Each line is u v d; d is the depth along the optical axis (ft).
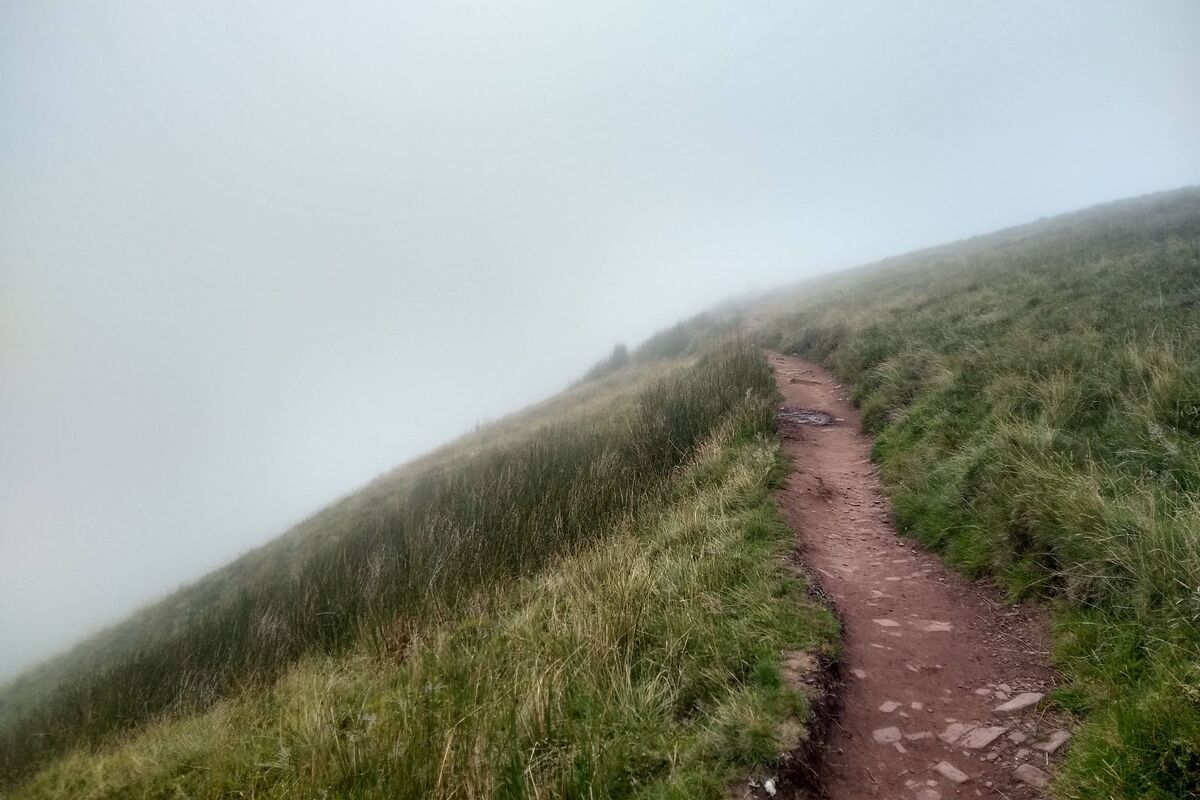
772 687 12.42
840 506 23.44
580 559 21.94
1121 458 17.31
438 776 11.11
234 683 25.98
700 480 27.22
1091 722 10.55
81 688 34.53
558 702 13.17
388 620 23.22
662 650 14.42
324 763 13.24
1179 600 11.34
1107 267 37.35
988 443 20.81
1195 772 8.50
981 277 50.72
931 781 10.48
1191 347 21.36
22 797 21.47
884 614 15.99
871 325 46.29
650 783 10.66
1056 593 14.66
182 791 15.97
